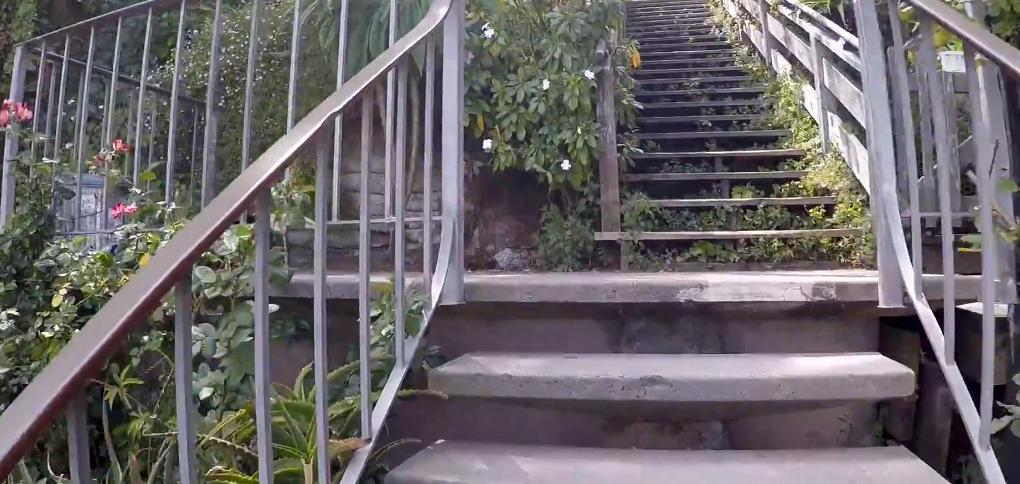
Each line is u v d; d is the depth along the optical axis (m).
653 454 1.77
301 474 1.64
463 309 2.21
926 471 1.63
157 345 1.98
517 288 2.10
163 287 0.93
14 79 2.71
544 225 3.91
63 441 2.05
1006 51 1.29
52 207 2.61
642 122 5.17
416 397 2.14
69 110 4.85
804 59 4.86
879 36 2.02
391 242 3.70
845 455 1.75
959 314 2.18
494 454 1.78
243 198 1.11
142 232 2.36
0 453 0.71
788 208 4.10
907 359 2.15
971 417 1.50
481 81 3.73
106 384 1.94
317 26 3.70
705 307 2.10
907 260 1.92
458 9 2.27
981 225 1.44
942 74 2.89
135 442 1.94
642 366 1.86
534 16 3.90
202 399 1.88
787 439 2.04
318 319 1.39
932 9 1.51
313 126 1.34
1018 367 1.81
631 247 3.81
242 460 1.80
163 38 5.52
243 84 3.93
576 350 2.18
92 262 2.33
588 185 3.92
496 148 3.74
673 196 4.42
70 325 2.25
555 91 3.67
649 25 7.83
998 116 1.91
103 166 2.75
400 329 1.76
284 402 1.80
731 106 5.47
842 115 4.20
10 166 2.57
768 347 2.13
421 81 3.69
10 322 2.24
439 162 3.68
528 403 1.96
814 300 2.00
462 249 2.16
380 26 3.48
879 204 1.99
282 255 1.96
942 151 1.58
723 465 1.68
